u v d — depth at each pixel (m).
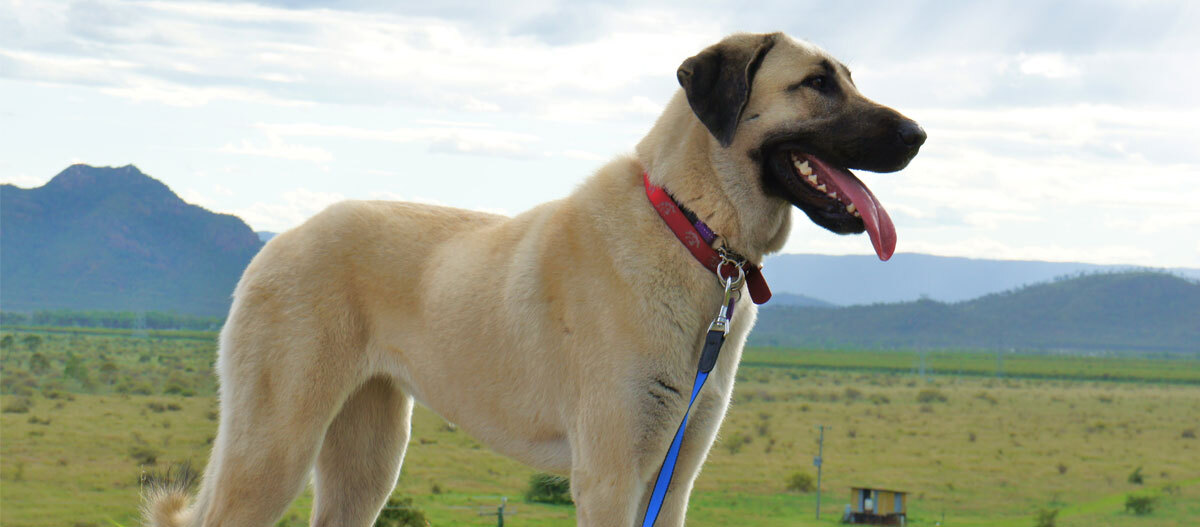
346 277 4.67
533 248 4.36
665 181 4.12
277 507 4.56
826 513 55.31
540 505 39.56
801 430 96.75
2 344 150.62
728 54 4.11
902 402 127.75
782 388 141.00
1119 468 77.69
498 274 4.45
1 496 46.16
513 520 33.44
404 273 4.68
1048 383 178.25
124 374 111.88
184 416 80.69
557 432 4.31
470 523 32.44
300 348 4.57
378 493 5.07
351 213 4.80
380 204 4.93
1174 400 144.12
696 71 4.05
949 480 70.69
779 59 4.16
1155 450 89.44
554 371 4.24
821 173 4.14
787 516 53.47
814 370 193.75
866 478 70.38
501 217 4.95
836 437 92.19
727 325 4.05
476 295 4.47
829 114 4.11
